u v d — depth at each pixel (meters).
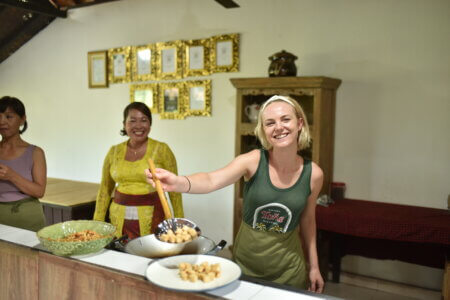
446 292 2.57
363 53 3.35
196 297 1.06
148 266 1.15
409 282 3.30
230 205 4.11
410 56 3.16
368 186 3.40
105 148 4.99
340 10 3.41
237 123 3.53
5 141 2.16
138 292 1.16
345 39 3.41
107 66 4.80
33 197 2.17
